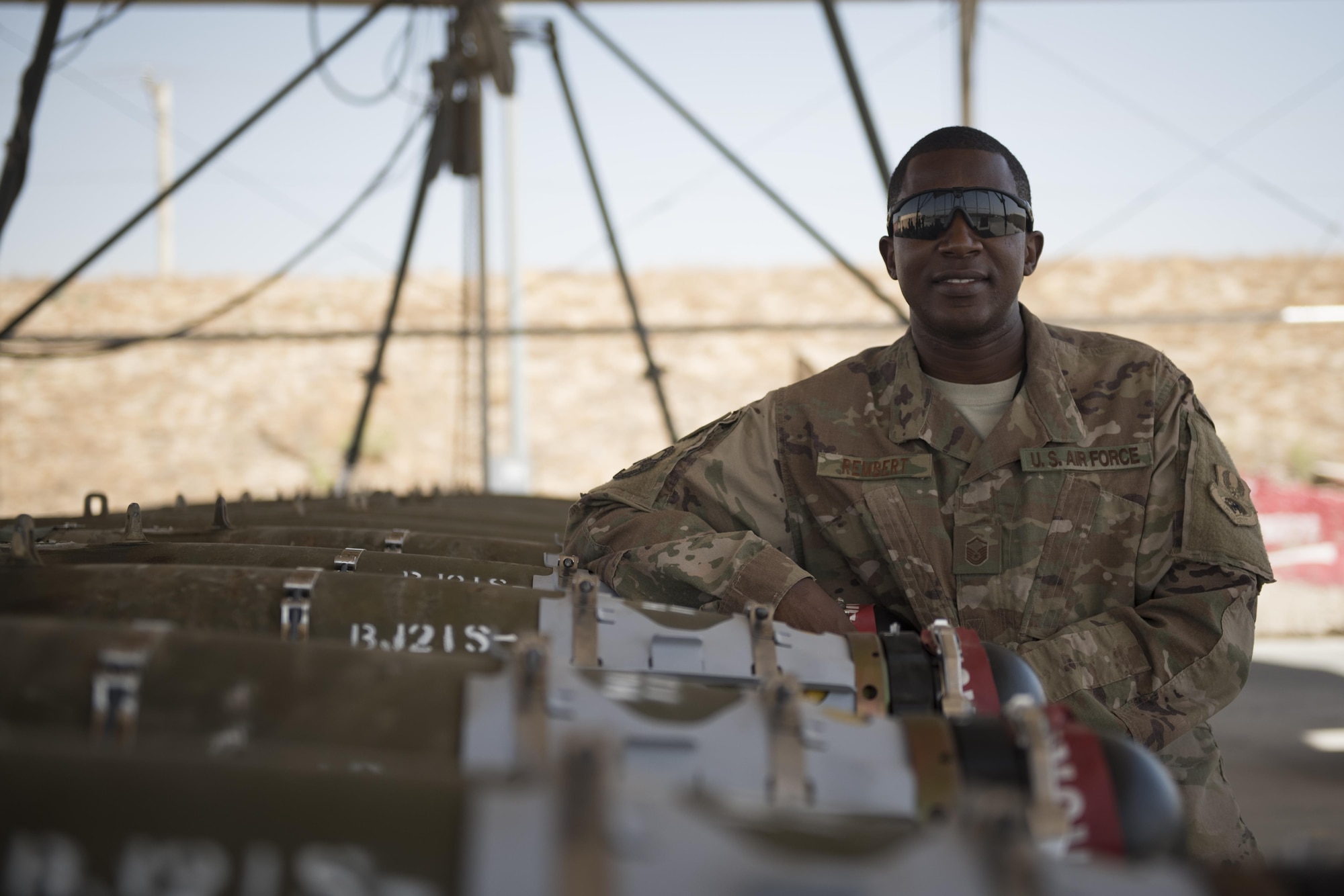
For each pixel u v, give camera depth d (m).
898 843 0.78
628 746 0.99
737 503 1.98
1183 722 1.72
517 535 2.67
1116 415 1.91
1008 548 1.87
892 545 1.91
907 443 1.94
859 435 1.97
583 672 1.09
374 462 17.84
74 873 0.76
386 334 8.05
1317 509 9.29
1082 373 1.97
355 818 0.77
